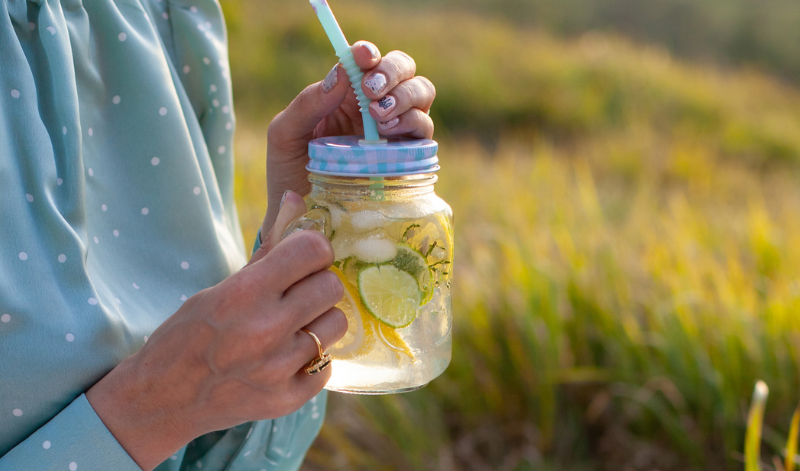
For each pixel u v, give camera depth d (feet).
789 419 8.30
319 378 2.74
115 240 3.21
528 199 15.21
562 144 30.94
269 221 3.76
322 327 2.63
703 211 15.40
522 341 9.19
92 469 2.55
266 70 34.60
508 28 46.21
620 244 11.36
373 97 2.99
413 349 2.99
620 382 8.80
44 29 2.92
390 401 8.87
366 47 2.99
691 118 33.63
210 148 3.99
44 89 2.94
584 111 33.40
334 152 2.80
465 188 17.17
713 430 8.68
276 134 3.51
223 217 3.80
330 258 2.54
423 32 40.98
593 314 9.40
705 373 8.54
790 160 30.60
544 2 63.26
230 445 3.74
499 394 9.23
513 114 33.71
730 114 34.58
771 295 9.47
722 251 11.49
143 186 3.31
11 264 2.62
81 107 3.18
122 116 3.33
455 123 33.53
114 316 2.86
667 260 10.44
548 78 35.91
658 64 39.91
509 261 10.43
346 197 2.92
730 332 8.63
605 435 9.10
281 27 38.19
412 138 3.23
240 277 2.49
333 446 8.93
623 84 35.83
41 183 2.73
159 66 3.41
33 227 2.71
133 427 2.59
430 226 2.97
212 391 2.56
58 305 2.70
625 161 23.25
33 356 2.62
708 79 40.27
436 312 3.10
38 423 2.68
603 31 62.08
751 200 18.66
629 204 16.48
